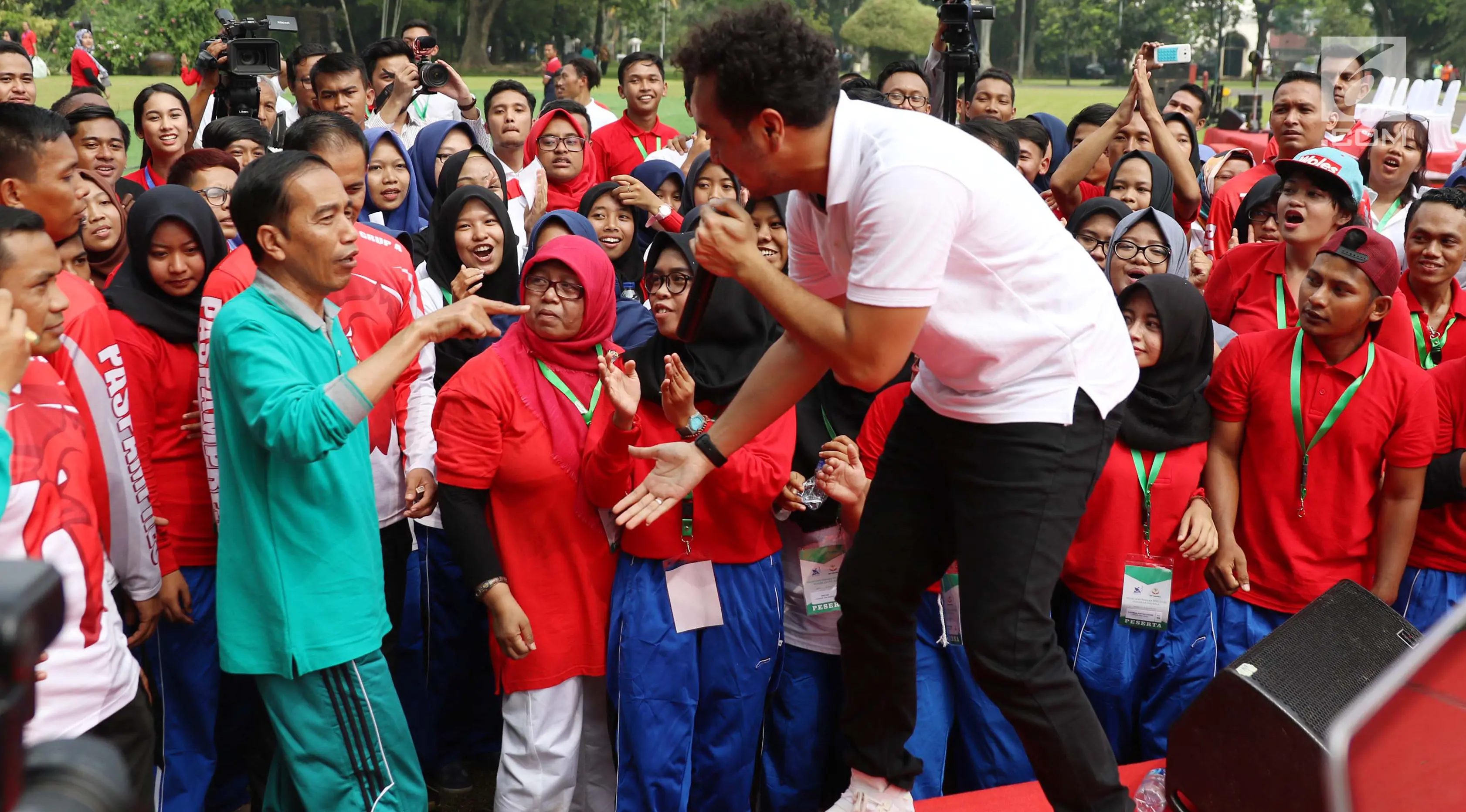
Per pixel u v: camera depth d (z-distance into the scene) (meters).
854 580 2.21
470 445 2.89
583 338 3.02
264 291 2.48
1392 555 3.15
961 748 3.16
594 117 8.91
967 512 2.02
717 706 3.02
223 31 5.47
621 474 2.82
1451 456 3.16
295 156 2.45
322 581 2.48
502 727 3.12
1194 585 3.10
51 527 2.19
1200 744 2.20
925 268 1.81
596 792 3.16
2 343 1.92
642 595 2.93
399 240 4.34
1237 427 3.18
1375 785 1.03
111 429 2.62
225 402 2.47
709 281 2.16
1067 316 1.98
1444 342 3.82
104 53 29.19
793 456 3.09
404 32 7.24
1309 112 5.88
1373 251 3.00
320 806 2.56
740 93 1.85
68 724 2.20
